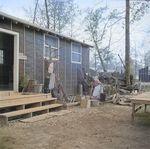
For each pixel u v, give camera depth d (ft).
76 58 35.88
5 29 21.30
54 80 25.13
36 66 25.96
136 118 17.52
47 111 19.86
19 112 15.98
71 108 23.50
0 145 9.88
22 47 23.85
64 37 31.50
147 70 59.67
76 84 35.27
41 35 27.14
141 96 16.87
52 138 11.13
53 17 66.59
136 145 10.09
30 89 23.58
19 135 11.70
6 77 34.53
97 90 30.78
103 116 18.33
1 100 16.75
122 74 49.67
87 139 11.02
